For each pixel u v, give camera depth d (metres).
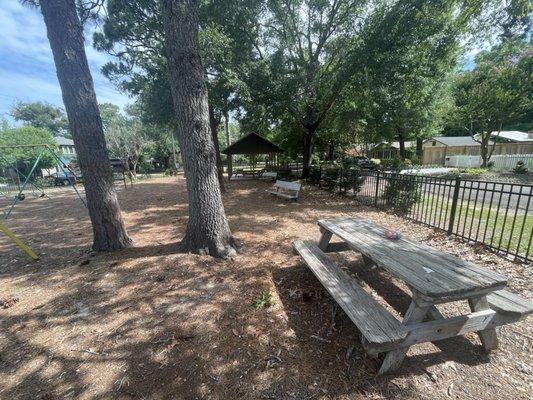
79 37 3.94
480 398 1.75
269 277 3.45
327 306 2.79
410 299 2.95
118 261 4.05
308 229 5.73
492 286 1.93
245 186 14.52
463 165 25.22
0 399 1.85
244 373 1.99
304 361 2.09
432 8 8.55
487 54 18.38
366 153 33.56
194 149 3.87
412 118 21.30
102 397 1.83
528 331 2.34
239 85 9.20
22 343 2.40
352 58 10.09
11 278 3.79
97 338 2.42
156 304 2.90
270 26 12.41
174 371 2.03
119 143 28.00
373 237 3.11
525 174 17.09
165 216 7.61
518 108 18.92
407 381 1.89
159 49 9.19
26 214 9.14
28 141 23.47
